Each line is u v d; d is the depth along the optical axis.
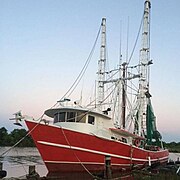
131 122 34.78
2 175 22.50
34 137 22.73
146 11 37.97
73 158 24.14
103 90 36.44
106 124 28.42
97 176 25.00
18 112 22.91
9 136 96.75
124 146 28.88
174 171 30.42
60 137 23.42
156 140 41.97
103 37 37.91
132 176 27.50
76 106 26.52
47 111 27.14
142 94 36.91
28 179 21.80
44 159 23.08
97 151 25.62
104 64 37.44
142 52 37.50
